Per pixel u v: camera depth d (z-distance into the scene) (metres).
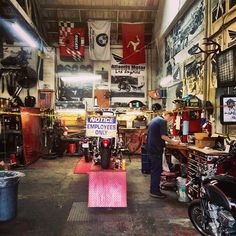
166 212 3.98
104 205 4.04
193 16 6.50
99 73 10.98
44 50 10.01
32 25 8.59
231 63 4.22
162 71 9.76
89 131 3.98
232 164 3.53
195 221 3.35
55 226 3.52
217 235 2.75
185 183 4.45
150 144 4.66
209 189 2.83
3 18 7.17
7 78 9.23
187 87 6.86
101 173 4.02
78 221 3.67
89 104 10.82
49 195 4.83
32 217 3.82
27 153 7.55
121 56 11.05
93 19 10.65
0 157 7.43
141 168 6.87
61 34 10.30
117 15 10.42
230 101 4.22
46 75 10.08
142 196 4.74
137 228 3.44
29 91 9.50
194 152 4.28
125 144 9.30
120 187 4.06
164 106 9.08
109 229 3.42
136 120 9.62
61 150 9.10
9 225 3.55
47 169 7.07
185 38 7.10
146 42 11.21
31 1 9.02
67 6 10.02
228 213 2.65
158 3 9.97
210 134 4.68
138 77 11.07
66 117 10.20
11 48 9.45
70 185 5.50
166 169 5.50
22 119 7.43
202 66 5.71
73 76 10.70
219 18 5.04
